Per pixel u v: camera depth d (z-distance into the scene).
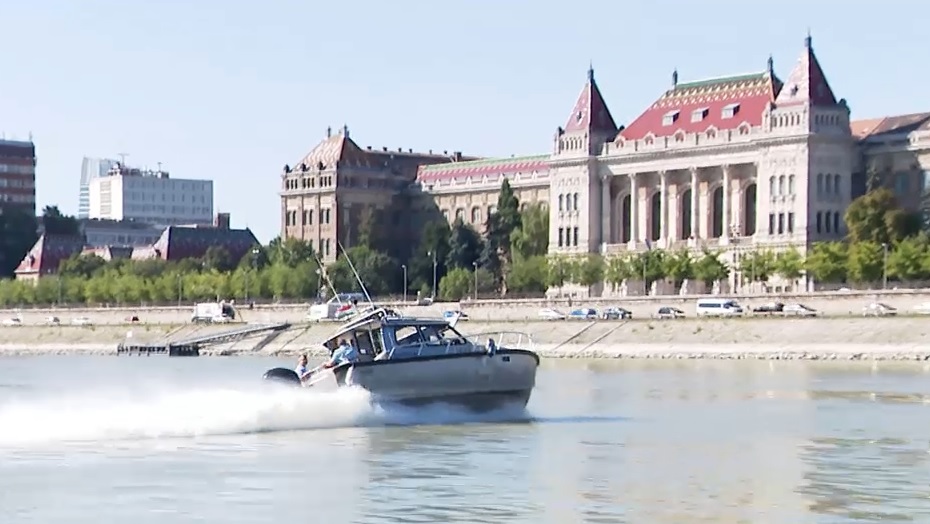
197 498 131.00
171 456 154.88
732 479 141.38
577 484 138.12
